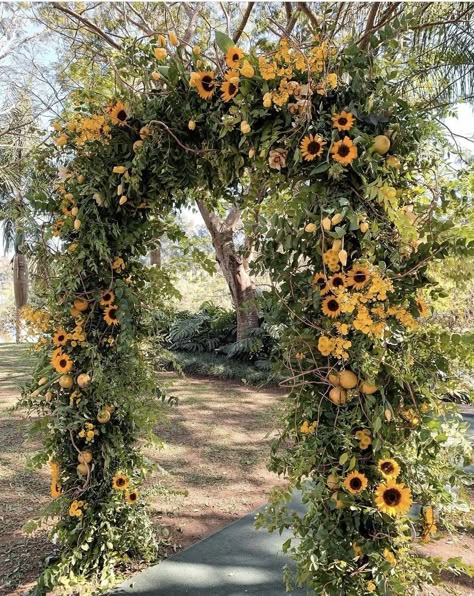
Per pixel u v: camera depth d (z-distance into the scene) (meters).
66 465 2.16
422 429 1.56
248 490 3.27
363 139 1.50
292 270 1.65
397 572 1.56
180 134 1.90
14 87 7.54
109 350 2.16
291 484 1.71
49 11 6.11
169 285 2.29
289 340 1.65
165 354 2.35
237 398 5.98
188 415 5.17
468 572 1.56
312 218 1.59
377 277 1.47
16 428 4.52
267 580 2.17
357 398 1.59
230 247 7.19
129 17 5.70
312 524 1.69
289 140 1.59
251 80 1.65
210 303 9.19
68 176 2.04
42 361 2.16
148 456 3.92
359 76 1.57
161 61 1.91
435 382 1.58
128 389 2.16
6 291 21.75
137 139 2.01
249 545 2.49
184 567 2.28
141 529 2.30
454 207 1.62
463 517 1.76
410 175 1.65
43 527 2.69
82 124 1.97
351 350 1.56
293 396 1.69
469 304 1.83
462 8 4.00
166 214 2.15
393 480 1.51
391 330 1.53
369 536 1.63
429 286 1.57
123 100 1.94
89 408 2.14
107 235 2.10
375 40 1.62
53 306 2.10
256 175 1.77
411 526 1.67
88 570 2.15
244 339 7.32
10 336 20.47
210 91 1.78
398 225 1.46
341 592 1.58
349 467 1.55
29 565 2.30
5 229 13.89
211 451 4.07
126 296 2.05
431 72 3.93
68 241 2.10
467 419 4.52
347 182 1.59
